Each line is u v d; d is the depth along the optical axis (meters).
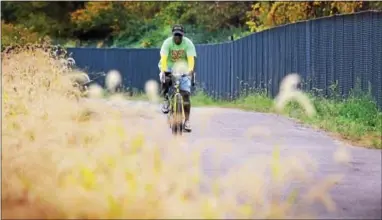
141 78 70.25
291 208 13.16
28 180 12.95
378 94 29.30
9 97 21.33
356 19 31.27
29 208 12.17
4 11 87.19
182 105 24.42
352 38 31.69
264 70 44.44
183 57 25.80
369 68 30.06
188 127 25.55
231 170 15.54
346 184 15.82
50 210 12.01
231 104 46.59
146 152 13.83
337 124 27.17
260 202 13.09
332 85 33.41
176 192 12.00
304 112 31.30
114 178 12.26
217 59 55.81
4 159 13.72
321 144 22.47
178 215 11.41
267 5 55.91
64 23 87.88
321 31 35.16
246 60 48.25
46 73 27.59
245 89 48.19
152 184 12.02
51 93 24.31
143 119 23.03
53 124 18.06
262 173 14.98
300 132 25.86
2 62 30.89
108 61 71.88
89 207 11.64
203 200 11.78
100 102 22.14
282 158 18.61
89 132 17.22
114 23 85.06
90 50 72.19
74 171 12.63
